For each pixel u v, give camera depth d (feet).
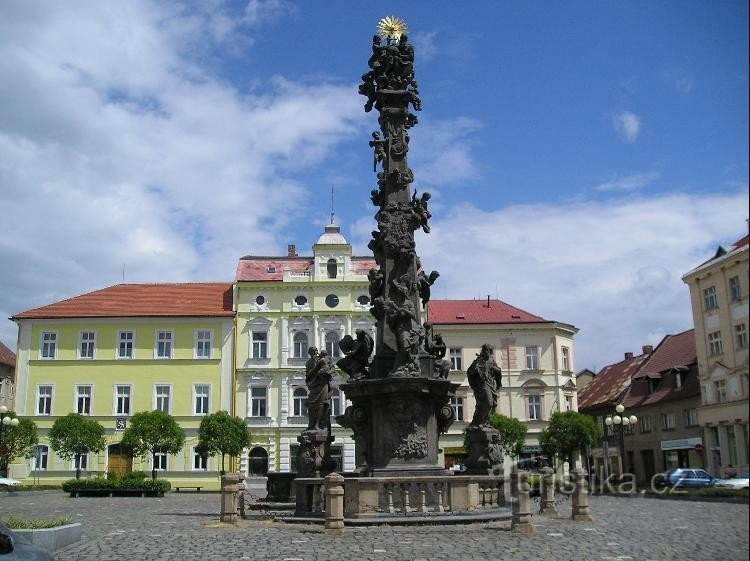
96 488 136.15
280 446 195.93
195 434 195.52
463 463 77.77
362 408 68.23
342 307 203.62
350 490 60.44
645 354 192.85
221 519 63.77
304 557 43.11
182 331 202.39
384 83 77.36
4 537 33.14
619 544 46.98
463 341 207.21
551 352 207.72
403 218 73.31
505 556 42.73
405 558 42.27
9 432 161.38
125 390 199.21
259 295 205.16
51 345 201.46
